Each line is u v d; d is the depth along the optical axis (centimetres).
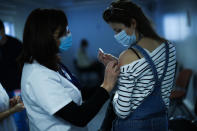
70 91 100
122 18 97
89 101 92
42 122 95
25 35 90
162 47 99
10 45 272
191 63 343
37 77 89
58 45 94
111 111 142
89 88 539
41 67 92
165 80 101
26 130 259
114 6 100
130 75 93
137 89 98
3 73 271
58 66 107
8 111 125
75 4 727
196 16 296
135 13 99
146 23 101
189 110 333
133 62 93
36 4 637
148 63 94
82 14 796
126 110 98
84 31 802
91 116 90
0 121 126
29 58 95
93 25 789
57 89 89
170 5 459
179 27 403
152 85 97
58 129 95
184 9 359
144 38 100
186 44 365
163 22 532
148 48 97
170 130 180
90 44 801
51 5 718
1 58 267
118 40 106
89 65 663
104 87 95
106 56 118
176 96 271
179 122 193
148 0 646
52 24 87
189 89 357
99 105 92
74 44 816
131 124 104
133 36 101
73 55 816
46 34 86
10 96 277
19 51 277
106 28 775
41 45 86
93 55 798
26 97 94
